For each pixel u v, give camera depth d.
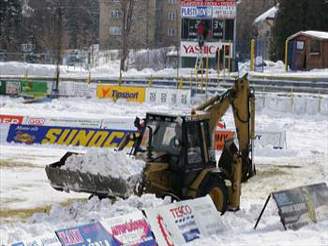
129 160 47.91
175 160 49.97
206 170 50.91
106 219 36.28
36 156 83.38
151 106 127.38
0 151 86.12
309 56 175.38
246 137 53.97
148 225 38.53
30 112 118.44
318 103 120.06
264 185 69.69
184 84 143.25
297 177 73.62
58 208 48.38
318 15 196.88
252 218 50.94
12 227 42.50
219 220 44.50
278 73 164.50
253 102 53.91
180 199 49.72
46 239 32.75
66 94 136.25
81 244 34.03
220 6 154.88
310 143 98.88
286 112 121.81
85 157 49.03
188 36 157.25
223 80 146.12
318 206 50.28
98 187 48.28
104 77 160.12
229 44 155.00
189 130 50.38
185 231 41.28
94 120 89.06
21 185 66.62
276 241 42.66
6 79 143.12
